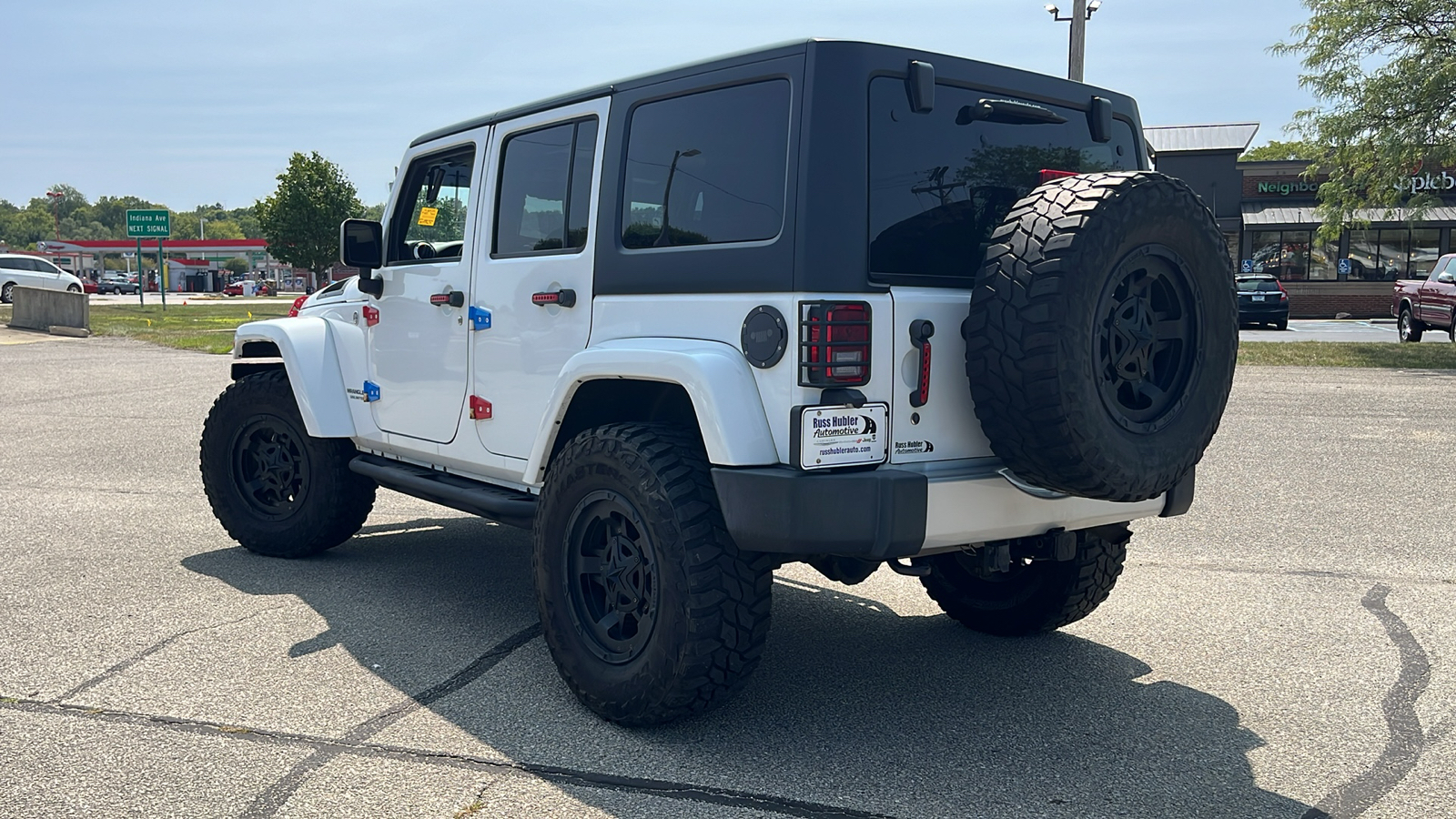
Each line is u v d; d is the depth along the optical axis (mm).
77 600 5051
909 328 3338
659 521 3412
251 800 3104
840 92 3268
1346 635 4645
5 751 3416
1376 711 3828
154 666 4188
